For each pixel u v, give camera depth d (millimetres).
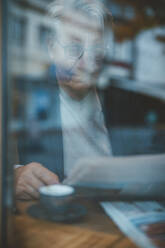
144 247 524
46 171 816
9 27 450
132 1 1168
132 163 848
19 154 878
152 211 696
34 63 766
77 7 1010
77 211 658
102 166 834
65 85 1006
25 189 705
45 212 645
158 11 1242
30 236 540
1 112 441
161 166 818
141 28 1226
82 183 811
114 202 744
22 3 628
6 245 468
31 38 691
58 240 535
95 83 1117
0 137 445
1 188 456
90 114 1100
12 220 490
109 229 598
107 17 1101
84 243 539
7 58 445
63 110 992
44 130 891
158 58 1307
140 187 793
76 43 1021
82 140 1012
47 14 881
